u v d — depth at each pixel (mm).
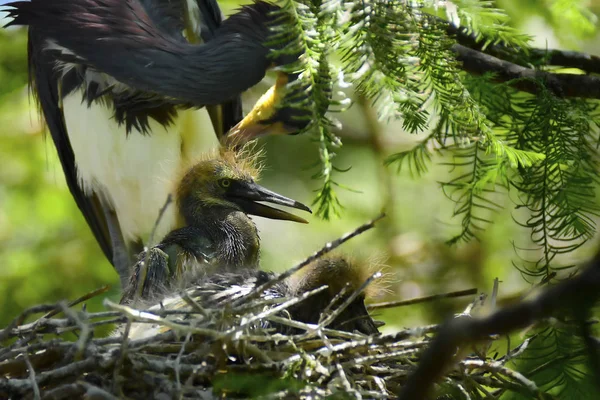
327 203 6828
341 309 7102
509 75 9938
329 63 7355
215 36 10352
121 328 8422
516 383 6996
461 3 7691
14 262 13602
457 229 13680
